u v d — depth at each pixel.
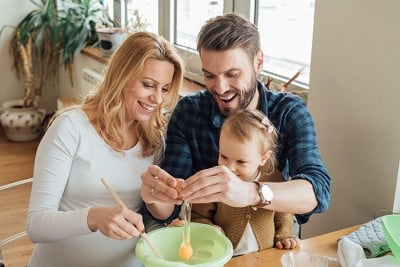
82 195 1.34
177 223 1.28
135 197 1.41
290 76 2.10
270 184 1.17
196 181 1.06
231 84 1.26
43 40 4.10
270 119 1.41
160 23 3.07
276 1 2.14
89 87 3.45
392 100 1.41
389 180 1.46
